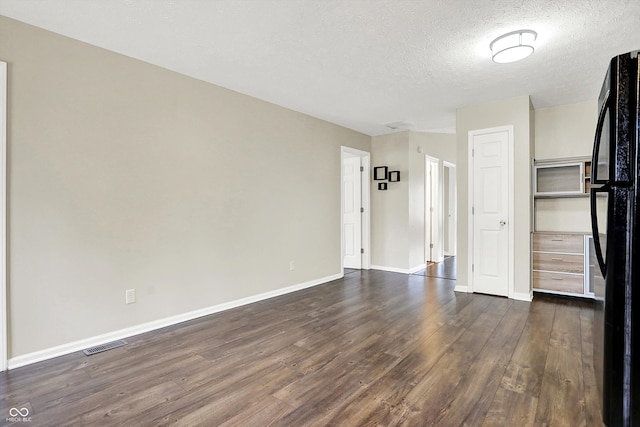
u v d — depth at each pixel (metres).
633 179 1.50
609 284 1.58
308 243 4.70
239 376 2.19
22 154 2.36
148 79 3.03
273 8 2.21
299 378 2.15
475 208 4.22
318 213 4.88
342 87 3.64
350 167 6.05
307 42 2.67
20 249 2.35
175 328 3.07
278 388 2.04
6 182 2.29
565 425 1.66
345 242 6.14
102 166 2.74
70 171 2.58
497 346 2.60
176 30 2.49
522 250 3.90
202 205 3.44
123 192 2.87
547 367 2.25
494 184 4.09
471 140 4.24
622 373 1.53
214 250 3.54
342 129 5.33
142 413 1.80
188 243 3.32
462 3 2.15
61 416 1.78
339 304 3.80
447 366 2.28
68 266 2.57
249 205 3.90
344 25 2.42
